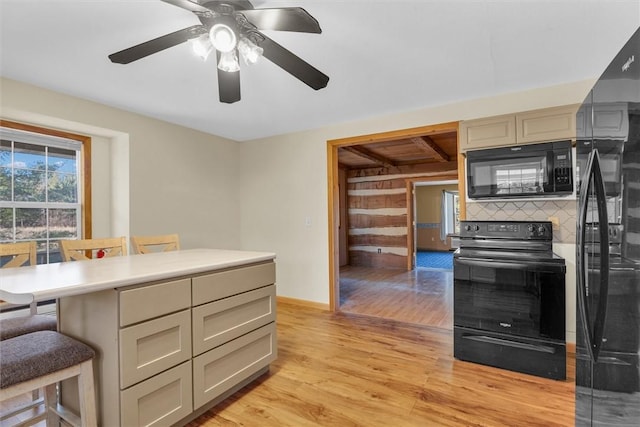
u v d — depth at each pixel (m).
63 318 1.61
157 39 1.52
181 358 1.61
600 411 1.09
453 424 1.69
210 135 4.12
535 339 2.18
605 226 1.03
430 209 10.41
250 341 2.02
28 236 2.96
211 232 4.11
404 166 6.82
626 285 0.90
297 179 4.04
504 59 2.19
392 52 2.09
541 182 2.41
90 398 1.36
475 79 2.51
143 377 1.44
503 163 2.55
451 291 4.74
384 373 2.24
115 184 3.37
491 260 2.31
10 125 2.78
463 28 1.83
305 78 1.89
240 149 4.55
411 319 3.44
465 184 2.94
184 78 2.47
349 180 7.45
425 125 3.19
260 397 1.95
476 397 1.94
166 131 3.60
